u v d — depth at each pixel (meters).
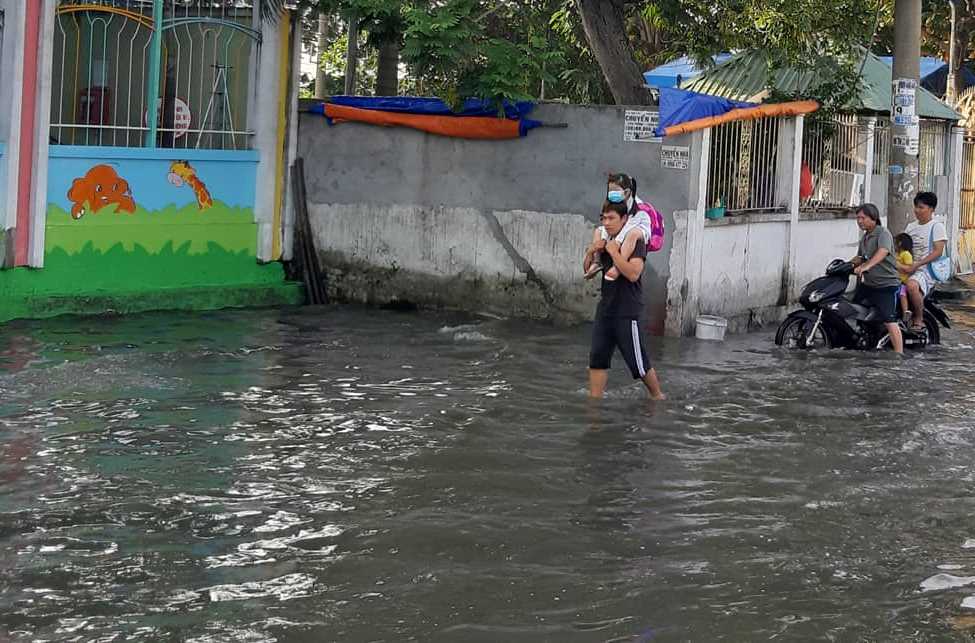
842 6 15.03
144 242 13.77
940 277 13.30
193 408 9.27
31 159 12.73
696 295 13.18
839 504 7.40
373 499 7.24
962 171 20.78
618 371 11.19
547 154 13.77
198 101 14.48
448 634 5.39
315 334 12.67
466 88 13.71
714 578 6.14
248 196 14.72
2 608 5.53
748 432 9.05
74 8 13.00
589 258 9.88
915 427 9.33
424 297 14.66
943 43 30.16
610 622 5.57
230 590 5.82
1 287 12.62
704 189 13.02
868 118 16.83
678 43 16.38
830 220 15.55
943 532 6.94
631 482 7.72
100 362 10.77
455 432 8.80
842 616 5.71
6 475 7.45
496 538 6.63
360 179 14.87
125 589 5.80
